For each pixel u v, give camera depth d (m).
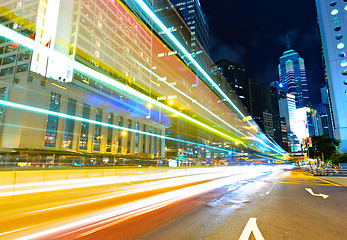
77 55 65.62
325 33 54.66
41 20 60.12
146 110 93.88
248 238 5.08
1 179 10.29
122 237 5.34
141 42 99.44
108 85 75.19
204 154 143.75
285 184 17.89
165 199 10.99
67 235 5.61
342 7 53.97
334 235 5.26
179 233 5.53
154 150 98.50
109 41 78.88
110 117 76.12
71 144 60.94
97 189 15.41
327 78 53.41
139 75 94.81
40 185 12.05
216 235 5.33
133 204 9.79
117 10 85.25
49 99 56.41
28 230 6.10
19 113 50.91
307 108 56.12
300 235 5.27
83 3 69.69
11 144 49.91
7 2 60.56
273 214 7.41
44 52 58.66
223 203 9.55
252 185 17.27
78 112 63.59
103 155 64.50
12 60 57.03
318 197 11.05
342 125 49.31
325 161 49.53
